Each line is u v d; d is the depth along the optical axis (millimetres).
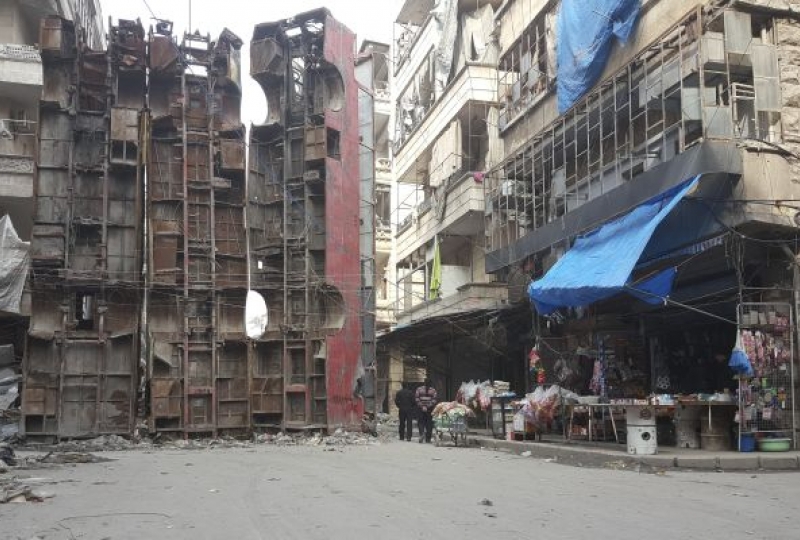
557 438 16469
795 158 12828
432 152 29344
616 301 17016
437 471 11305
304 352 20984
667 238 13781
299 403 20859
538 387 16703
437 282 27953
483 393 21422
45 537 6047
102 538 5988
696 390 15477
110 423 19594
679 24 13680
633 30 16188
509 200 21797
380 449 16641
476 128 27203
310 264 21516
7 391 20750
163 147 21297
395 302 35719
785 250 12820
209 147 21328
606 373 16922
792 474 10453
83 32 21359
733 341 14508
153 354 20078
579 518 6828
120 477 10781
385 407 37594
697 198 12883
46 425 19250
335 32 22375
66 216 20234
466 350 27172
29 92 23438
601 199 15430
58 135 20625
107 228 20516
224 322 20969
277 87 22672
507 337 22797
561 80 18547
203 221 21188
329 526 6449
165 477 10734
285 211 21797
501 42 23859
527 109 21438
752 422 12281
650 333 16609
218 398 20562
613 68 16922
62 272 19734
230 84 21906
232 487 9383
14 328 22938
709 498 8133
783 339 12562
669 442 14609
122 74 21438
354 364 21438
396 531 6211
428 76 31766
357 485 9453
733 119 12703
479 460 13383
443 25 29016
